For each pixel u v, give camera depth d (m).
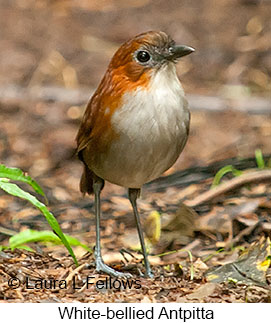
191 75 17.25
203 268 8.80
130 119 7.86
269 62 17.34
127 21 19.00
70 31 18.72
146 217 11.13
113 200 12.04
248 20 18.73
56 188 12.84
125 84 7.90
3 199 12.30
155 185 12.64
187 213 10.22
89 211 11.73
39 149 14.52
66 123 15.49
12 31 18.72
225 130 15.07
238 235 9.85
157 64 7.92
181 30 18.45
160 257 9.55
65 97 16.28
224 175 12.48
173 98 7.97
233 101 16.11
